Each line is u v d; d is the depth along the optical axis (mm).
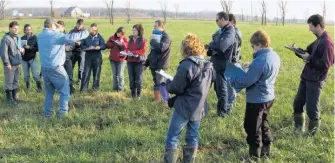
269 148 6176
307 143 6625
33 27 39781
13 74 9773
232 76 5980
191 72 5352
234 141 6961
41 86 10977
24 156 6254
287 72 14203
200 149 6672
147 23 53656
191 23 57281
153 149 6441
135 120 8234
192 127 5793
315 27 6531
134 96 10125
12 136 7188
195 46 5418
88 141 6836
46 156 6262
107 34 32844
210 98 9844
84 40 10547
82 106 9500
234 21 8109
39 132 7371
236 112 8539
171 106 5738
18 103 9797
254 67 5605
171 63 16875
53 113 8672
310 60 6641
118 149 6555
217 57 7898
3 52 9469
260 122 5887
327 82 11914
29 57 10758
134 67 9992
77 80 12484
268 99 5773
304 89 6992
